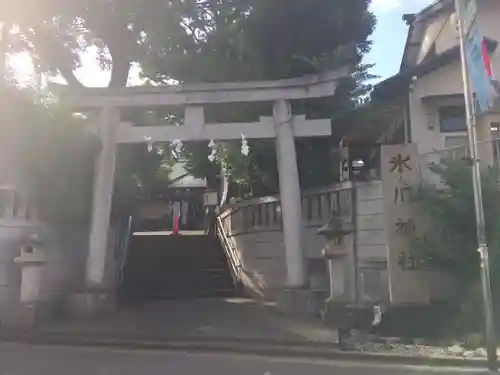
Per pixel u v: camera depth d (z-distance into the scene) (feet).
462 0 30.94
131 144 51.34
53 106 50.08
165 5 52.39
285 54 54.29
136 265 65.21
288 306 45.34
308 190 52.29
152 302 53.88
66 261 51.75
